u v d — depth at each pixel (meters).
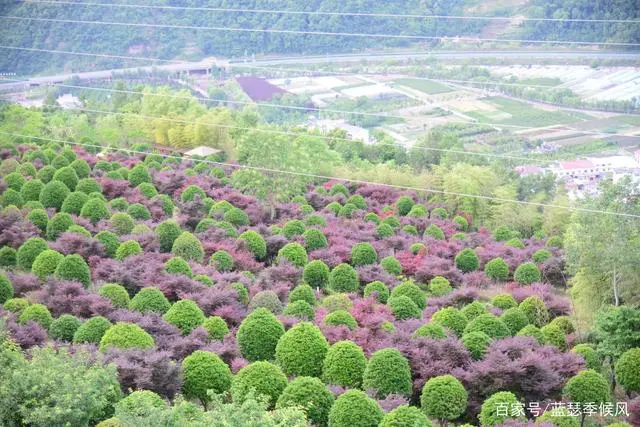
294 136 75.06
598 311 40.00
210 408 33.00
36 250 49.75
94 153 84.06
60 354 30.02
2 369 28.05
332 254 53.22
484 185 68.81
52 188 62.25
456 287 51.53
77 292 42.91
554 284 53.06
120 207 61.34
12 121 88.94
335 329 38.16
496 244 57.78
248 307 43.44
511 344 35.66
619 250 42.72
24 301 41.22
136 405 26.97
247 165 69.94
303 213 64.25
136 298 42.09
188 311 39.72
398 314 42.25
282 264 50.84
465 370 34.62
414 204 68.81
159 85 101.00
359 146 80.88
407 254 54.28
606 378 37.34
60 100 104.00
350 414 29.55
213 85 97.75
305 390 30.88
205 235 56.06
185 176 69.31
